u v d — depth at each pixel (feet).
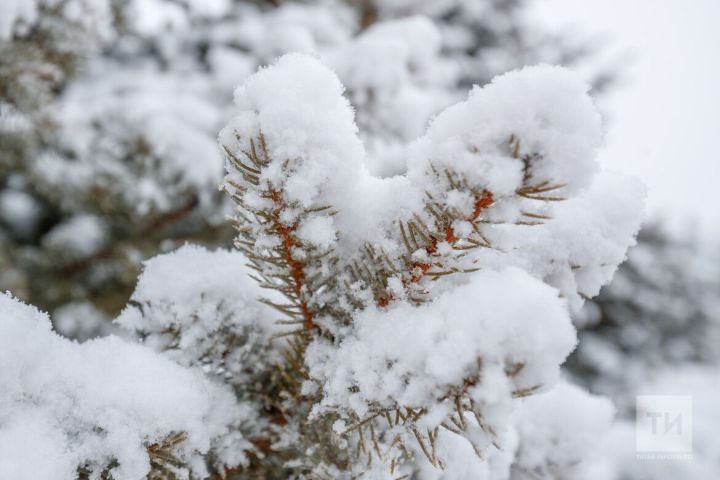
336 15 8.50
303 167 1.84
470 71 11.68
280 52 6.62
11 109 3.72
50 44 3.57
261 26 7.16
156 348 2.10
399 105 5.61
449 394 1.75
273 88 1.83
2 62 3.34
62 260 6.04
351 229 1.94
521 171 1.75
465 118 1.79
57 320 6.12
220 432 2.04
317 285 1.96
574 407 2.35
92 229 6.15
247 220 1.90
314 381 1.98
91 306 6.33
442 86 9.14
